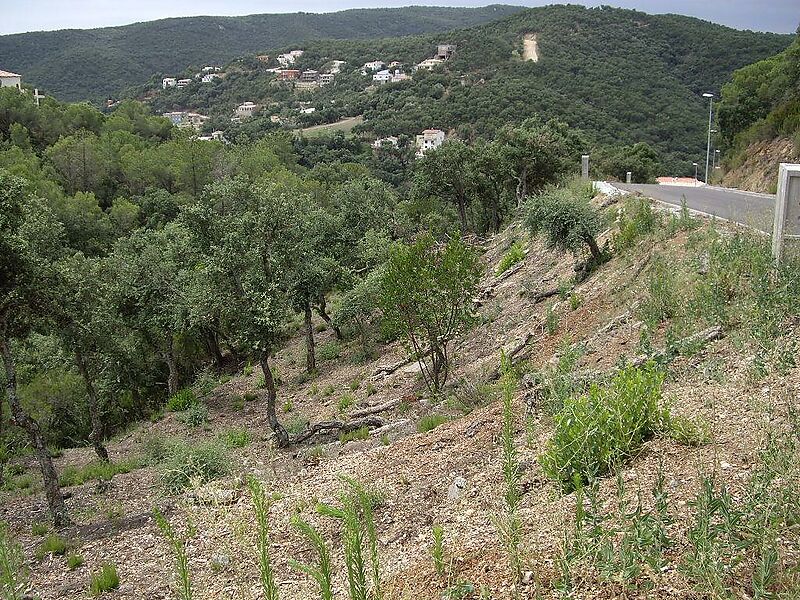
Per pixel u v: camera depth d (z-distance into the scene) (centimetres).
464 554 478
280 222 1417
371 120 9369
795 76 3769
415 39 16162
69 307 1273
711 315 798
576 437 514
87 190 4628
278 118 11531
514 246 2214
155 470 1363
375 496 728
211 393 2208
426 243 1345
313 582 572
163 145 5375
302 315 2873
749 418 525
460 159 3412
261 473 1036
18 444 1942
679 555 361
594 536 362
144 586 707
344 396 1648
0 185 1064
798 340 656
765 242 902
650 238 1357
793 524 347
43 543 943
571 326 1220
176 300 2044
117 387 2216
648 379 580
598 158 4566
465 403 1097
